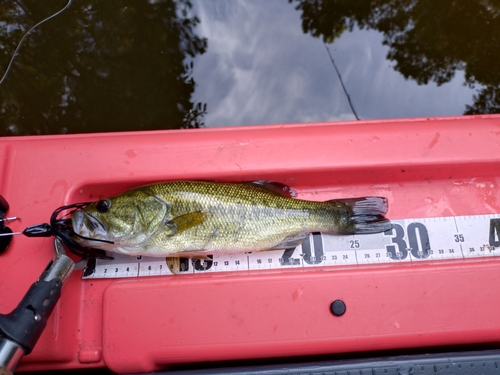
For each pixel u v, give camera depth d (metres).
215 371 0.31
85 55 0.50
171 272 0.38
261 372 0.31
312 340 0.35
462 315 0.36
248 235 0.38
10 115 0.48
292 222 0.38
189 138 0.39
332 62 0.55
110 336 0.35
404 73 0.54
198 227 0.37
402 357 0.32
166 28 0.53
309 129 0.40
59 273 0.30
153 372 0.33
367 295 0.36
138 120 0.51
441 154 0.39
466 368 0.31
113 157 0.39
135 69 0.52
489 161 0.39
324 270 0.37
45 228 0.34
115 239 0.37
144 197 0.37
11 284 0.36
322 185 0.40
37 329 0.28
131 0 0.52
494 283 0.36
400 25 0.55
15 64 0.49
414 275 0.36
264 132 0.39
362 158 0.39
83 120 0.50
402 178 0.40
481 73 0.53
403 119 0.40
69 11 0.50
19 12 0.49
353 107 0.54
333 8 0.56
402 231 0.39
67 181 0.38
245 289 0.36
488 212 0.40
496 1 0.53
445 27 0.54
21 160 0.38
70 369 0.36
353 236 0.39
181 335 0.35
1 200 0.36
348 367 0.31
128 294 0.36
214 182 0.38
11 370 0.27
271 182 0.39
